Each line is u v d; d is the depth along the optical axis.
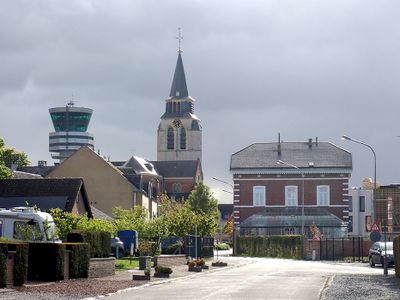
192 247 56.91
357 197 111.38
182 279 37.25
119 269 43.53
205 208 134.25
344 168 100.81
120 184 99.19
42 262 31.62
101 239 40.34
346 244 78.56
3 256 26.91
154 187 149.62
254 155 103.75
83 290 28.25
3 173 68.62
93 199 99.25
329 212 100.81
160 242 60.72
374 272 45.88
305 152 103.69
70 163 99.75
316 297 26.50
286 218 99.69
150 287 31.53
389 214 71.75
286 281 35.53
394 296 26.80
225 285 32.78
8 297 24.66
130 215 67.69
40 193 60.50
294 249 80.94
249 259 70.88
